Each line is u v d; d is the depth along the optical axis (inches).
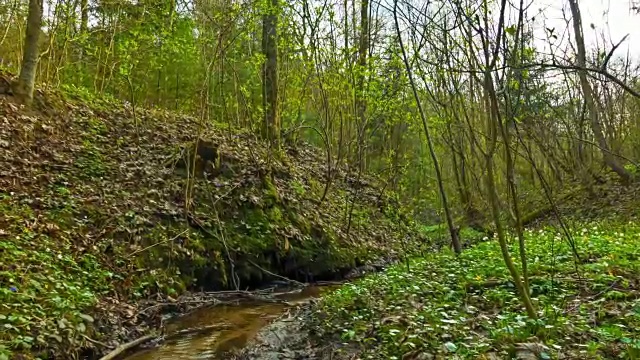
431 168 723.4
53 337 227.9
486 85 197.9
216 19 560.4
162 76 733.9
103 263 326.0
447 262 385.1
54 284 269.0
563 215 723.4
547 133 663.8
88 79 708.7
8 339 211.9
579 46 696.4
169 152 483.2
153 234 375.6
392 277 339.9
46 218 331.6
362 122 648.4
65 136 445.4
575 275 278.5
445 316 224.7
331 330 262.7
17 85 442.6
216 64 628.1
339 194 661.3
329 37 516.4
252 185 488.4
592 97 762.2
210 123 617.9
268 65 605.6
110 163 436.1
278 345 262.4
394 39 471.8
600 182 794.8
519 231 213.3
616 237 398.0
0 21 629.3
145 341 270.4
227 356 250.2
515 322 200.5
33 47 452.1
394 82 506.9
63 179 386.6
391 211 634.2
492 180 210.2
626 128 896.9
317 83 571.2
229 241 420.5
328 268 476.7
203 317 324.2
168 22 637.3
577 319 209.3
